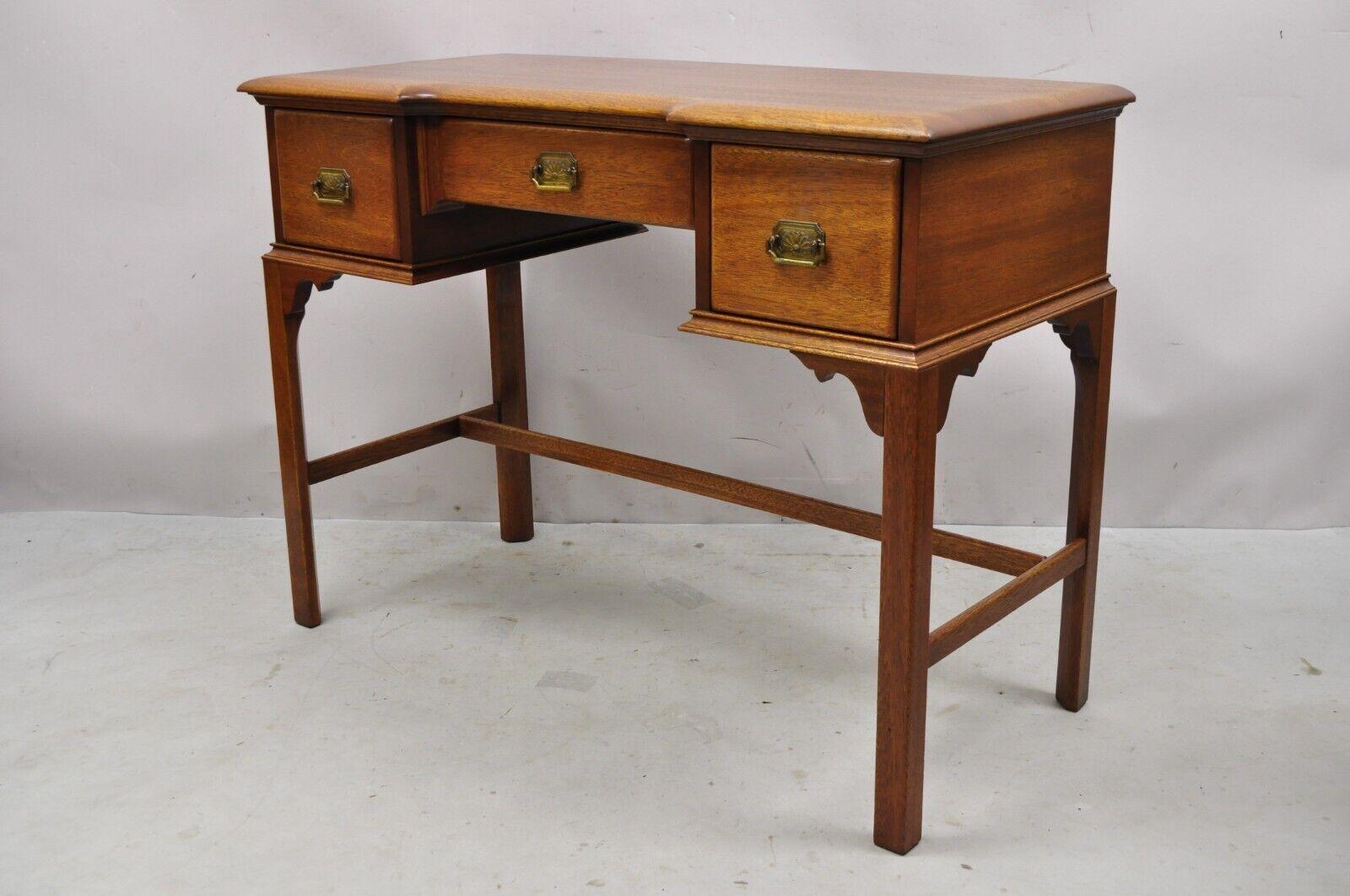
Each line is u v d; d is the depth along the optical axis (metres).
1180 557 2.93
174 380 3.24
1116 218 2.91
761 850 1.95
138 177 3.10
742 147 1.77
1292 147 2.82
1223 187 2.86
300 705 2.38
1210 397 3.00
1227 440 3.03
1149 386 3.01
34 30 3.03
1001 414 3.06
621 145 2.01
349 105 2.26
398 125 2.22
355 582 2.92
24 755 2.22
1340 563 2.88
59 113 3.07
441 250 2.36
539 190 2.12
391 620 2.72
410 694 2.41
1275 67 2.78
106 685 2.46
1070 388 3.02
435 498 3.27
